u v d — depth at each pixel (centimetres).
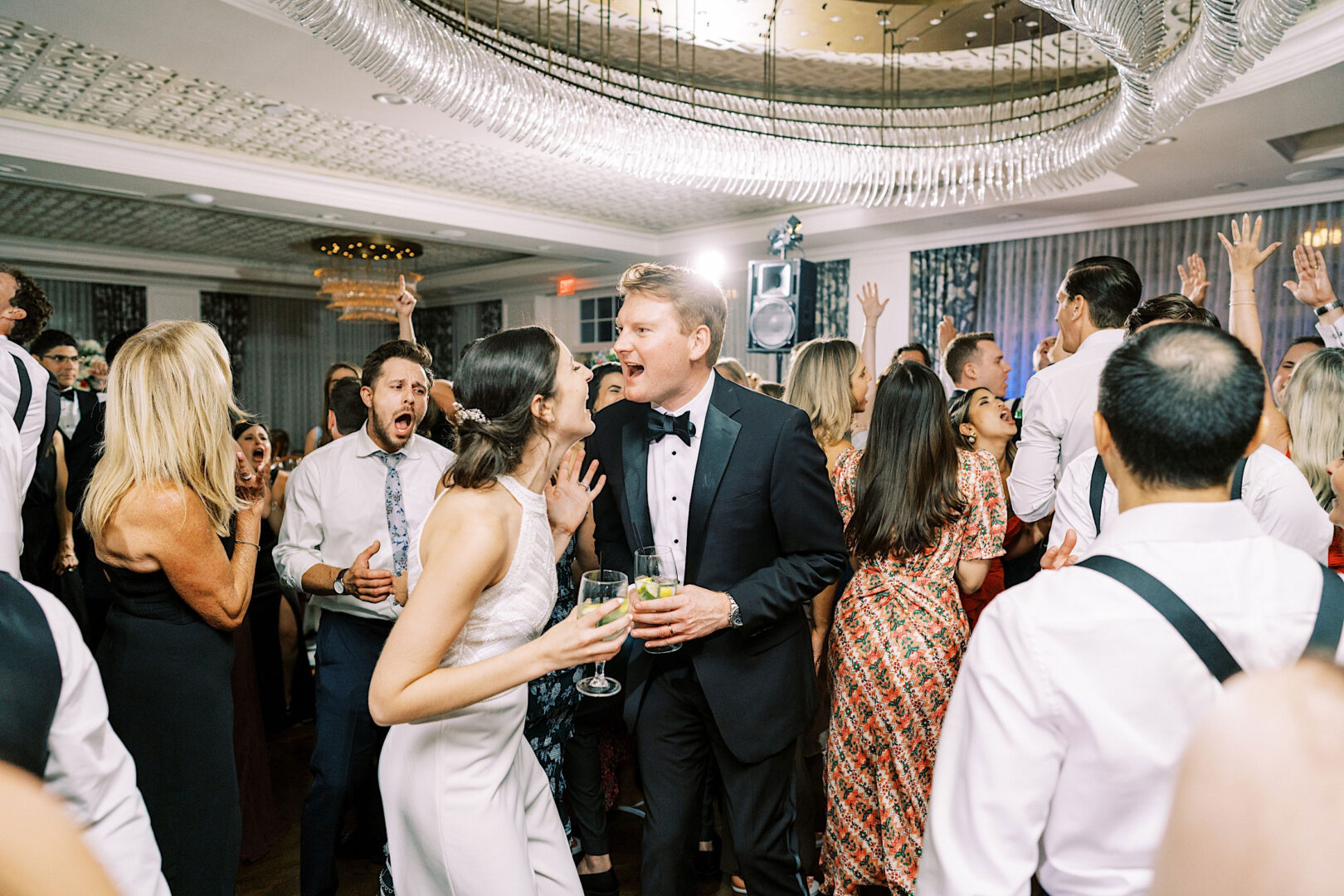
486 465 127
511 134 287
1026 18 374
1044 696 86
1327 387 204
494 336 133
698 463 175
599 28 405
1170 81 263
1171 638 82
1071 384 217
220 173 613
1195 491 90
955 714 96
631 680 183
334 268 963
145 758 158
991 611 93
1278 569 85
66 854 44
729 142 317
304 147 608
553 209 796
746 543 174
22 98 501
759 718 172
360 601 212
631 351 170
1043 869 91
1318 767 40
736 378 317
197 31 359
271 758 317
